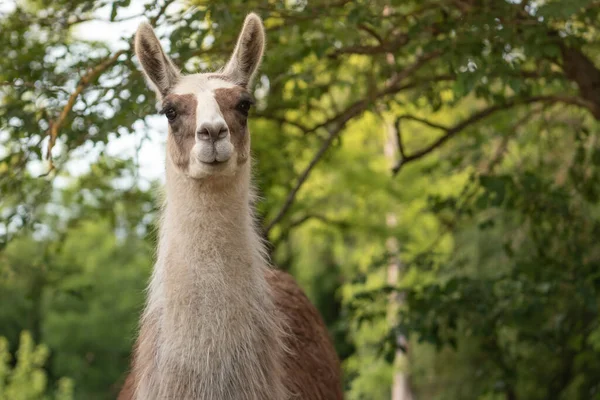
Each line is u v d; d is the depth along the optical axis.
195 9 11.12
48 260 14.29
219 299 7.43
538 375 18.92
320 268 41.12
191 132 7.46
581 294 13.29
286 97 15.12
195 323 7.39
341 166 22.17
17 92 11.27
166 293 7.48
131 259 46.97
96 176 14.91
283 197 18.72
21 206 12.77
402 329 13.45
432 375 26.92
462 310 13.48
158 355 7.50
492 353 15.11
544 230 14.46
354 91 14.46
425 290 13.59
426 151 14.09
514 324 13.69
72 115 10.62
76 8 11.55
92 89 10.68
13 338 46.19
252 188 8.57
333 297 42.75
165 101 7.68
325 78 16.69
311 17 11.48
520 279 13.65
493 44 11.33
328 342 10.87
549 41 11.35
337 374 10.70
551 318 16.12
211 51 11.41
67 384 39.81
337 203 23.20
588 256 14.56
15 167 11.94
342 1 11.61
